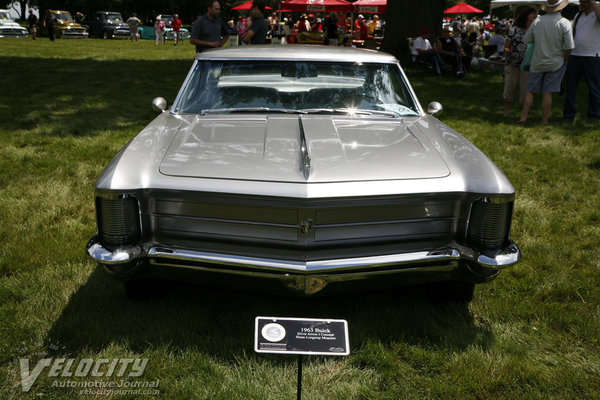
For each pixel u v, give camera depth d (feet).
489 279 8.27
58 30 93.71
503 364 7.75
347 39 48.24
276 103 10.95
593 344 8.38
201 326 8.64
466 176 8.27
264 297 9.61
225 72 11.58
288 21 75.77
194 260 7.84
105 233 7.92
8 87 33.71
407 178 7.97
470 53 52.37
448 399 7.06
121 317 8.80
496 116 27.50
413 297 9.77
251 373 7.47
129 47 74.02
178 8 155.63
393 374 7.48
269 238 7.82
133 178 7.92
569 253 11.70
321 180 7.68
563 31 23.00
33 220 12.79
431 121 10.97
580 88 39.45
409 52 47.88
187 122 10.14
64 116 25.26
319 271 7.67
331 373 7.57
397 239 8.07
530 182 16.76
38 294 9.31
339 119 10.40
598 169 18.12
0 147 19.27
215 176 7.84
